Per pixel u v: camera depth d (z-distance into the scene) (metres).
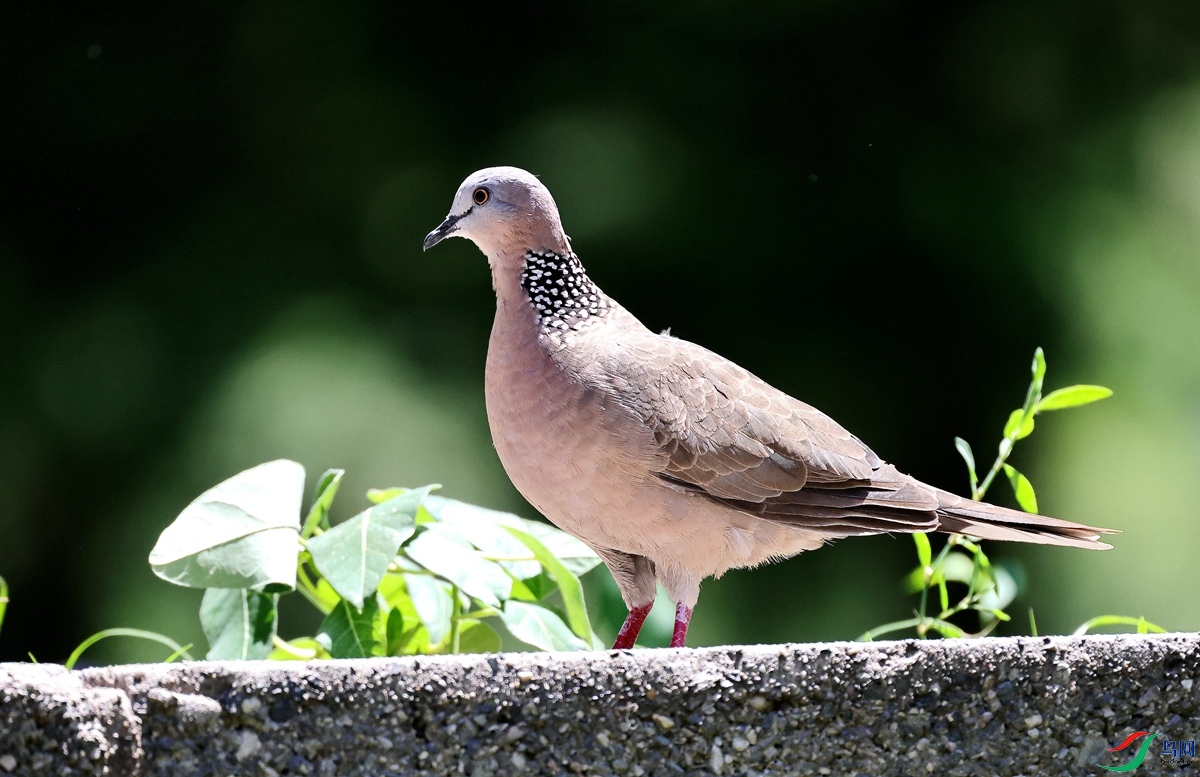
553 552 7.03
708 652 3.61
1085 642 3.72
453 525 6.60
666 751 3.56
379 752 3.44
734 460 6.29
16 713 3.17
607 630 7.48
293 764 3.41
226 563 5.88
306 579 6.95
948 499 6.54
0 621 6.75
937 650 3.66
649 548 6.36
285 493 6.21
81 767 3.21
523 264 6.54
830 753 3.62
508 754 3.49
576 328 6.43
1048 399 6.71
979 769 3.66
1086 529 6.30
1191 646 3.72
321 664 3.45
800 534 6.59
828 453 6.50
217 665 3.41
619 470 6.16
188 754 3.36
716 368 6.57
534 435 6.23
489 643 7.25
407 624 7.05
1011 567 7.04
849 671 3.63
